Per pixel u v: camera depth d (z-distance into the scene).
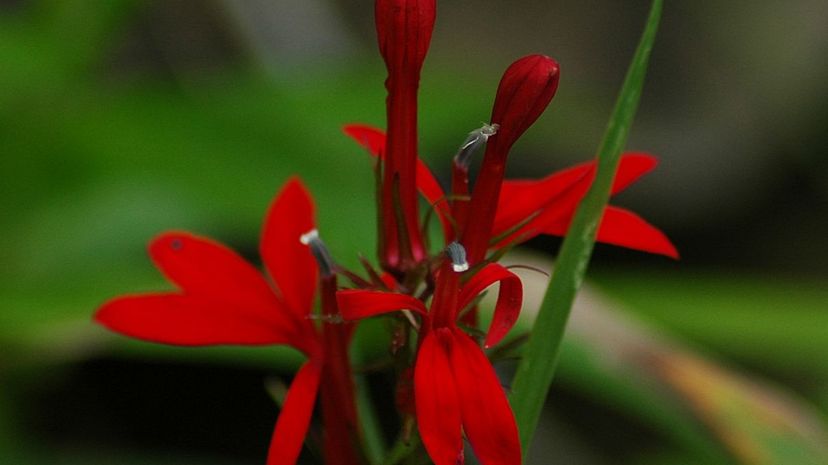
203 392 0.50
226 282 0.28
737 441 0.32
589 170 0.28
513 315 0.26
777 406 0.32
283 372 0.51
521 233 0.28
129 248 0.39
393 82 0.28
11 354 0.38
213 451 0.49
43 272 0.39
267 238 0.29
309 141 0.40
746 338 0.39
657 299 0.40
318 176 0.39
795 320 0.39
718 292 0.40
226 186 0.39
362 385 0.30
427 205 0.46
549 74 0.27
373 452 0.30
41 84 0.39
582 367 0.34
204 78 0.50
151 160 0.40
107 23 0.40
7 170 0.39
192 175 0.40
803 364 0.47
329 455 0.29
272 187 0.39
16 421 0.39
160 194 0.40
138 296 0.28
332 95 0.41
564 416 0.55
